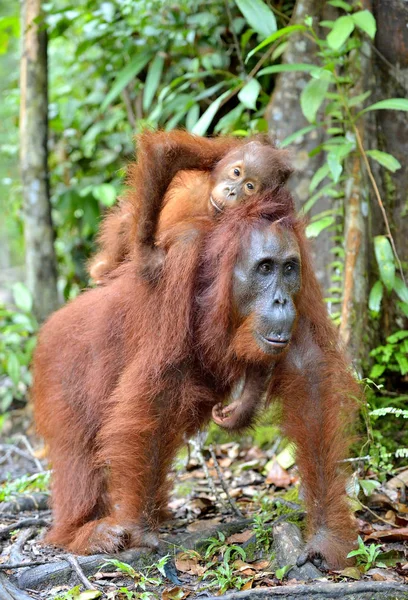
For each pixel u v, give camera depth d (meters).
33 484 5.34
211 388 4.07
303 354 3.82
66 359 4.39
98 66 8.01
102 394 4.17
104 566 3.61
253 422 4.13
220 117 7.09
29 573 3.59
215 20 6.63
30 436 6.97
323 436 3.72
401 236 5.48
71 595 3.32
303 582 3.37
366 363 5.19
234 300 3.65
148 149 3.89
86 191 7.12
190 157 4.04
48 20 7.30
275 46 5.83
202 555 3.83
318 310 3.92
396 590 3.18
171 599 3.29
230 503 4.48
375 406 5.16
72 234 8.80
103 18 7.07
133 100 7.92
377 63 5.38
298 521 3.95
